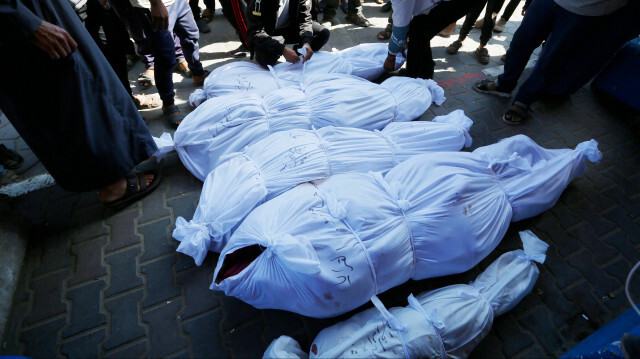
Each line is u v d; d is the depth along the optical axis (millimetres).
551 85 3176
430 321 1592
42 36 1543
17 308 1869
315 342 1654
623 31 2625
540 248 2045
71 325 1815
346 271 1598
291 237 1566
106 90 1931
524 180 2250
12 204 2324
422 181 1983
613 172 2766
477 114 3229
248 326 1847
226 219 2002
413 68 3332
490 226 2014
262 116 2500
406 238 1786
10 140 2762
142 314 1863
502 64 3879
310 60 3168
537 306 1981
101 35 2375
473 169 2168
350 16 4312
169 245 2158
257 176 2078
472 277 2105
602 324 1927
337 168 2174
